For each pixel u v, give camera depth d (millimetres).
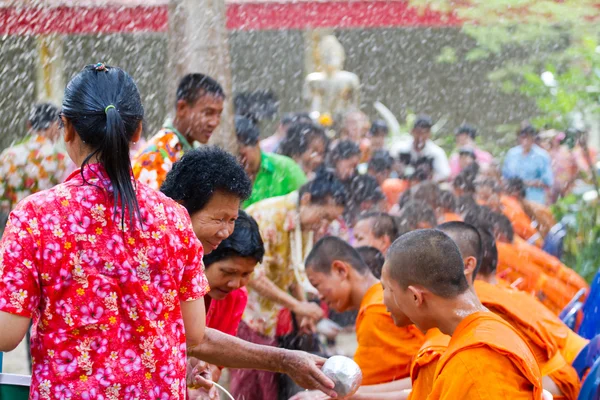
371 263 6266
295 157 9938
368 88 18047
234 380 6543
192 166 3830
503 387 3770
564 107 13539
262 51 17078
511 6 14992
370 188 9508
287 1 14289
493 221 8141
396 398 4945
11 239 2996
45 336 3037
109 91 3148
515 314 5082
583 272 10383
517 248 7992
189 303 3328
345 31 17750
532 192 12930
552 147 13133
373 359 5184
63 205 3061
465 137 14266
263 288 6688
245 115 9242
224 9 7691
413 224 7891
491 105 17641
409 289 4074
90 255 3059
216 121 5938
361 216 7355
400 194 10930
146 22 12891
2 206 8719
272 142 12047
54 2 12266
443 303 4039
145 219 3168
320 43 16812
